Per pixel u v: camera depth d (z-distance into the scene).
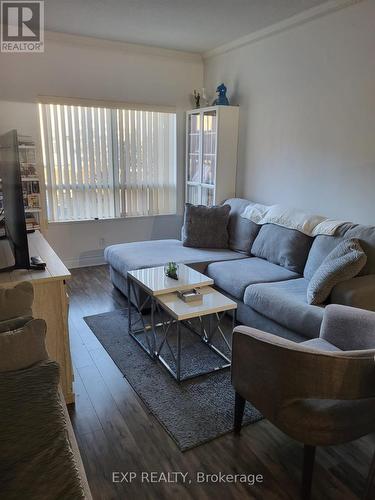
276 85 3.87
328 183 3.44
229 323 3.26
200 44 4.45
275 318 2.68
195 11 3.39
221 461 1.83
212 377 2.50
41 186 4.36
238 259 3.67
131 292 3.49
